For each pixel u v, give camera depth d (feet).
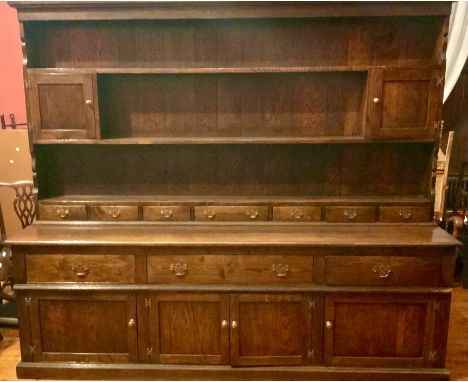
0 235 8.50
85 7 6.90
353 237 6.88
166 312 6.91
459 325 8.71
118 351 7.07
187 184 8.09
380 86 6.97
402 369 6.92
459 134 11.02
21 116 10.65
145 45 7.59
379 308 6.81
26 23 7.14
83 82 7.11
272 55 7.55
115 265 6.83
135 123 7.89
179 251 6.76
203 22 7.47
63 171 8.08
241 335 6.92
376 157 7.84
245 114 7.79
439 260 6.65
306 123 7.77
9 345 8.07
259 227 7.47
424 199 7.60
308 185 8.00
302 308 6.82
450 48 9.87
